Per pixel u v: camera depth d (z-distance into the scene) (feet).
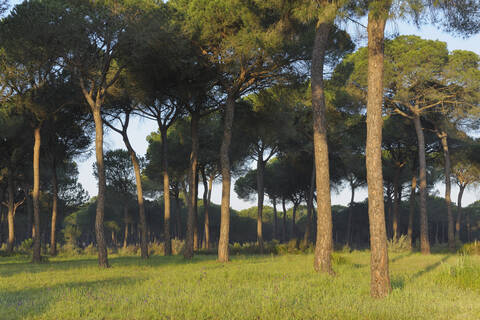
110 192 119.34
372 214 24.58
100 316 17.90
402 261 51.49
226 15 49.88
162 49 53.06
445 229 186.70
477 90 70.28
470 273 27.27
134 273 38.65
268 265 41.98
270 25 44.55
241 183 136.26
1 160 82.28
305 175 115.75
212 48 54.39
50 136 75.46
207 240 106.73
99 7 46.78
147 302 20.25
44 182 111.55
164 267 45.11
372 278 23.97
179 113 71.20
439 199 174.40
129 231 182.70
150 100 64.69
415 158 103.30
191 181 63.10
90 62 50.11
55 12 46.01
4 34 48.39
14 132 69.00
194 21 51.70
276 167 127.85
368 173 25.07
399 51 72.28
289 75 56.18
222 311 18.19
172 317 17.26
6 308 20.38
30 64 54.95
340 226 180.65
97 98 50.31
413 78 72.74
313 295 22.44
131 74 59.67
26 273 39.99
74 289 25.88
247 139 87.25
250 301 20.33
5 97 58.85
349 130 87.56
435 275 30.27
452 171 108.88
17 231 159.33
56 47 49.21
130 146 68.13
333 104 78.43
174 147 97.09
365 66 73.15
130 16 47.39
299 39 47.73
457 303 20.44
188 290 24.07
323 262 35.42
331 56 51.96
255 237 200.23
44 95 60.18
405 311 18.39
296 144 90.84
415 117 77.25
